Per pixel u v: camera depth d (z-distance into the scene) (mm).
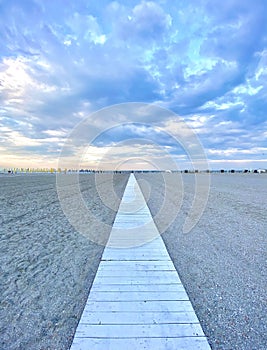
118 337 2332
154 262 4105
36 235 5992
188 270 3852
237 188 17938
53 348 2229
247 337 2338
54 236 5910
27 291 3268
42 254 4684
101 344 2248
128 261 4152
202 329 2447
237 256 4480
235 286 3334
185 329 2443
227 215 8203
